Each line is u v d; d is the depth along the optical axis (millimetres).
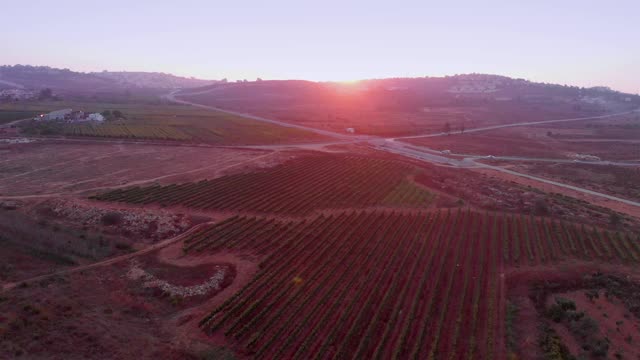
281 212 88750
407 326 49219
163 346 42781
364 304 54531
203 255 66500
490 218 90375
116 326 44812
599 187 126562
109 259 63375
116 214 81750
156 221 79938
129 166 124750
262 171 122250
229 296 54844
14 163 122812
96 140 160875
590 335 48562
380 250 71688
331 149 168000
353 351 45312
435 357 44844
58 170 116812
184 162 132625
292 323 49562
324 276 61406
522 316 53500
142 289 54969
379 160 145000
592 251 74125
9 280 52094
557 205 103438
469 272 65000
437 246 74062
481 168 147625
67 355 38125
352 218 87250
